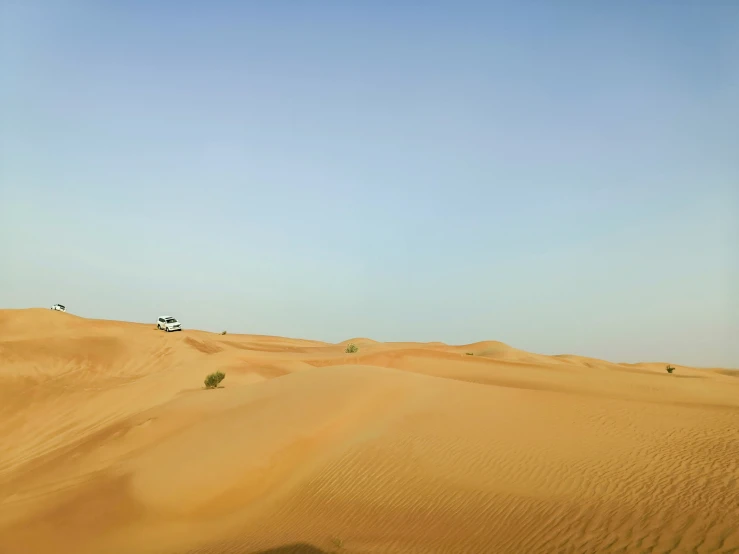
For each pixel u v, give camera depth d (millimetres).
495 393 22781
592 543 9781
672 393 38281
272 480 17047
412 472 14969
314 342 100438
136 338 61875
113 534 14883
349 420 20109
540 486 12883
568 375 43750
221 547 13281
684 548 8984
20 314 64125
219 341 73125
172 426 22797
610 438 16156
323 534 12680
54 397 37219
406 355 51406
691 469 12906
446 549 10797
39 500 17344
